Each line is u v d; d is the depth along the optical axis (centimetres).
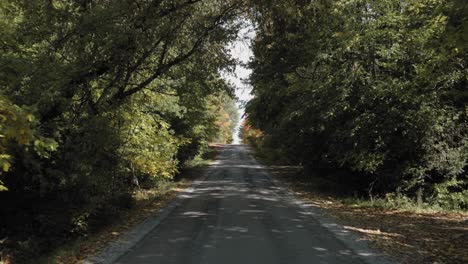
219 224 1186
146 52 1172
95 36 1001
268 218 1298
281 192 2102
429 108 1530
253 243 934
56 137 898
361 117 1658
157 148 1705
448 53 942
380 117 1634
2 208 930
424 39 1336
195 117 2905
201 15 1295
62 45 1049
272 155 4597
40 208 976
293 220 1265
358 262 774
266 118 2998
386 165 1691
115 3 1014
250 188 2280
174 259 793
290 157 2878
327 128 2005
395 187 1680
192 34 1312
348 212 1455
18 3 1005
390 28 1612
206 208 1525
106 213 1239
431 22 1296
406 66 1608
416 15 1459
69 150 979
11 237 860
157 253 842
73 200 1032
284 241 958
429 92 1509
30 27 1026
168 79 1560
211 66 1401
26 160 795
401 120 1588
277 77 2466
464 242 952
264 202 1698
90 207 1047
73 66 967
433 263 768
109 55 1055
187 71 1401
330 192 2089
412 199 1622
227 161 5284
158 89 1599
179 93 1656
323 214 1402
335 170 2250
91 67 1047
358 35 1636
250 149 8675
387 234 1055
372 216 1364
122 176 1474
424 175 1603
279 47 1900
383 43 1633
